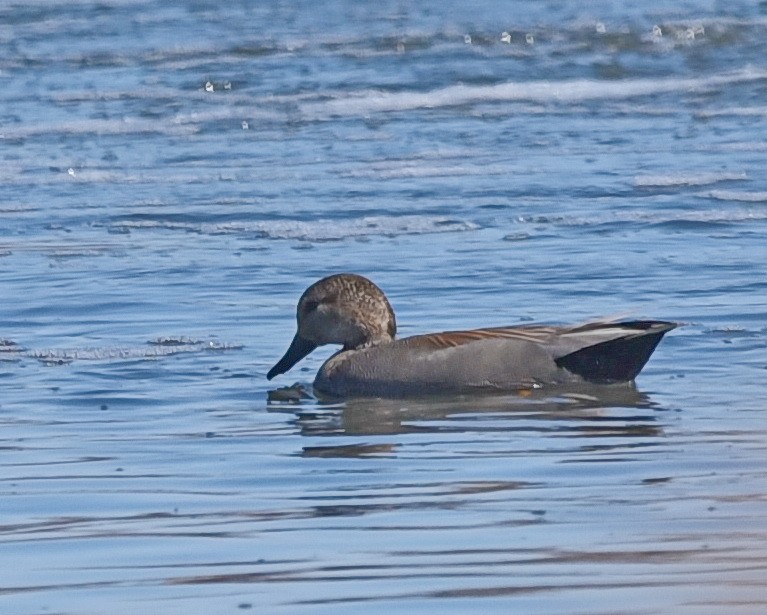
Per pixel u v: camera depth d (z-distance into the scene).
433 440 19.11
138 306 27.39
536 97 50.41
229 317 26.58
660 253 30.75
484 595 12.99
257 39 59.00
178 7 66.56
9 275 30.03
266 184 38.91
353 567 13.91
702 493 16.09
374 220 34.69
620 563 13.62
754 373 22.25
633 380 22.11
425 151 42.69
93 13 65.19
